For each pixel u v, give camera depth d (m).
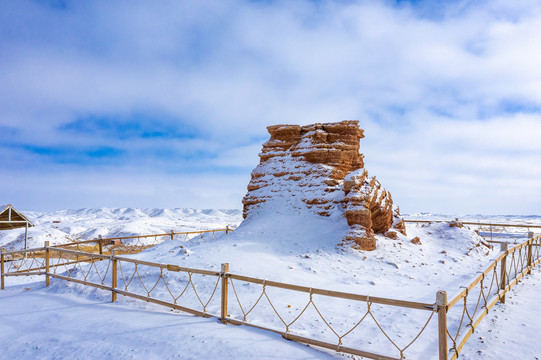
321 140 22.09
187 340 5.89
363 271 12.47
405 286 10.96
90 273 12.69
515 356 5.46
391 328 6.91
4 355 6.04
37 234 40.34
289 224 17.33
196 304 8.88
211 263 12.18
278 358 5.18
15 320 8.05
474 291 9.85
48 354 5.93
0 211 25.17
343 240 14.91
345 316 7.72
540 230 27.67
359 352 5.12
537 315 7.46
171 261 12.65
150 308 8.59
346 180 17.14
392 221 18.47
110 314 7.94
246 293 9.73
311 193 19.56
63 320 7.71
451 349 5.27
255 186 22.19
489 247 17.97
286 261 13.17
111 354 5.62
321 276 11.70
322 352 5.59
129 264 12.68
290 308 8.37
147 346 5.80
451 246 16.98
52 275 11.77
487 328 6.74
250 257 13.07
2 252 13.17
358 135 23.25
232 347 5.52
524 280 10.91
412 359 5.36
